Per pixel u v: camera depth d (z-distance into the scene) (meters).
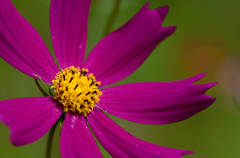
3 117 0.19
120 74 0.24
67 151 0.21
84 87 0.23
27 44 0.23
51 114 0.22
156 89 0.24
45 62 0.23
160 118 0.23
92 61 0.24
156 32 0.24
